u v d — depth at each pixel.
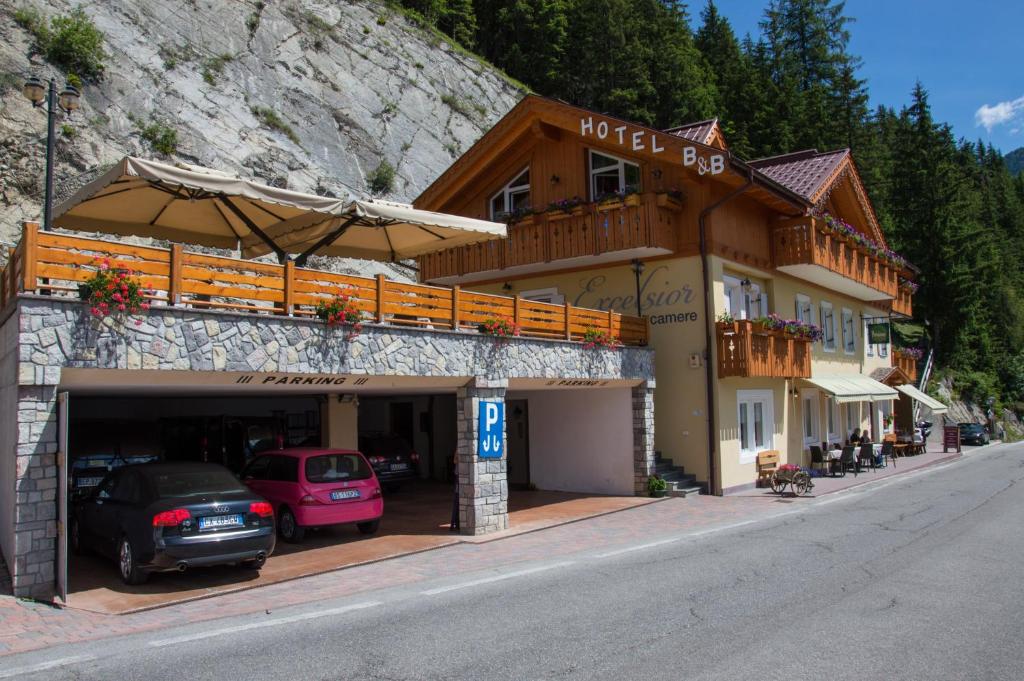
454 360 13.54
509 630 7.25
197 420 19.02
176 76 34.34
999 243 71.69
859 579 9.26
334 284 11.84
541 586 9.27
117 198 12.97
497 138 22.22
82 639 7.41
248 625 7.78
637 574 9.84
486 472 14.00
